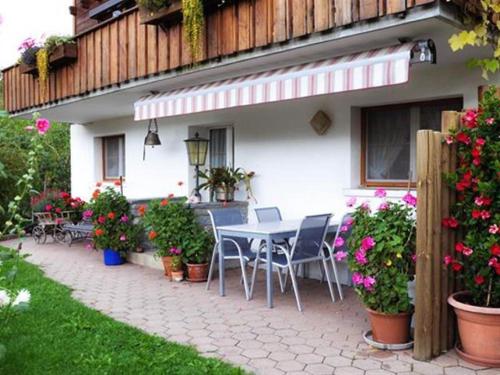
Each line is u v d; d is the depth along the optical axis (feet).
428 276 13.62
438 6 13.71
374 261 14.39
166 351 14.21
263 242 22.43
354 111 23.34
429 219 13.66
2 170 13.41
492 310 12.78
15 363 13.24
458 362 13.50
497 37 16.12
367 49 17.78
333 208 24.04
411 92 21.11
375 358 13.91
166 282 23.95
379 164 23.29
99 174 41.75
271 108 26.78
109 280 24.41
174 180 32.91
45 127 14.55
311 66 18.51
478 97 19.11
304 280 24.44
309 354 14.28
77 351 14.12
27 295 14.02
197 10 19.74
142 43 23.88
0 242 37.58
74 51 28.73
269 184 27.14
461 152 14.06
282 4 17.66
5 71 37.22
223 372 12.70
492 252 12.80
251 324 17.17
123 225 28.43
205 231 24.91
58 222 36.91
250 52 19.13
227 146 30.94
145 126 35.29
